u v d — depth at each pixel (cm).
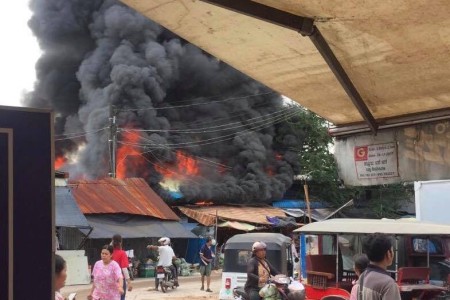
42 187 212
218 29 388
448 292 849
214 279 2303
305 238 1102
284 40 397
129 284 873
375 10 332
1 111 208
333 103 529
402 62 411
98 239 2275
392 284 338
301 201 3769
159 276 1759
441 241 959
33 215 209
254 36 395
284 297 765
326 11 339
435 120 514
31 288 204
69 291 1655
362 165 572
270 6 343
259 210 3431
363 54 402
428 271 879
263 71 464
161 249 1792
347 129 584
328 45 390
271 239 1267
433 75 432
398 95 480
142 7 365
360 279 354
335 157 600
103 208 2320
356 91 472
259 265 783
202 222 2984
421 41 374
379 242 351
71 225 1880
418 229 862
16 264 203
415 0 316
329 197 3675
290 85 491
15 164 208
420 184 1120
